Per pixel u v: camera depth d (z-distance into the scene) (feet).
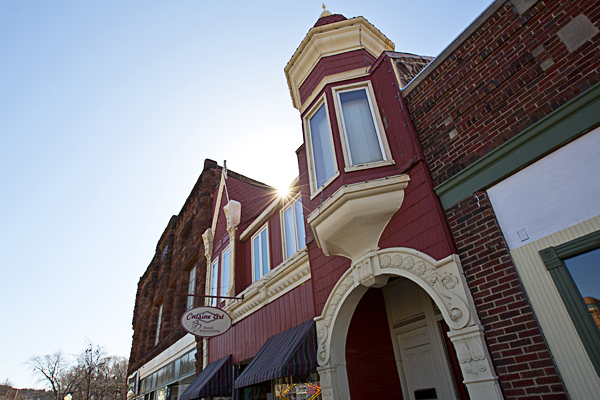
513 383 14.24
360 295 22.90
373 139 23.40
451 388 22.09
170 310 68.49
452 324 16.37
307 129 27.68
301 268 28.73
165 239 88.53
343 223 21.39
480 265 16.44
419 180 20.07
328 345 23.20
